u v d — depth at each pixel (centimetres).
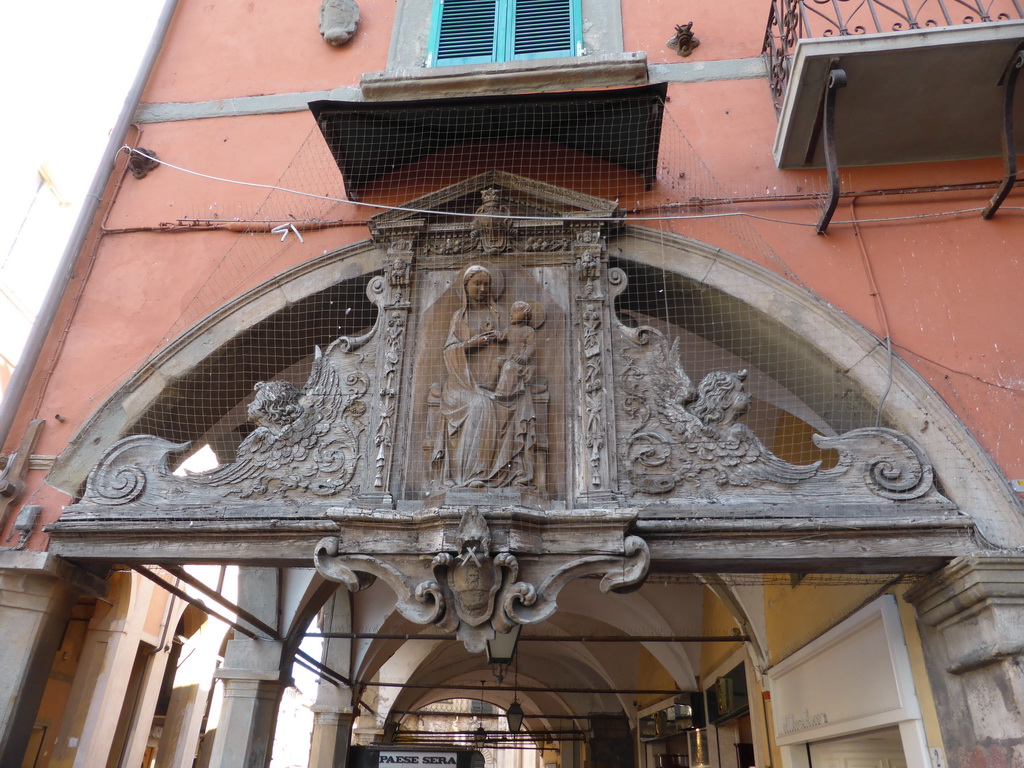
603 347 452
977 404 410
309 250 526
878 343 428
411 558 385
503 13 606
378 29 624
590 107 479
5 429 470
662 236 485
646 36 585
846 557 373
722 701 812
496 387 444
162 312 518
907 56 418
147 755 1539
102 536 426
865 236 470
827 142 440
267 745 681
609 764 1352
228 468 443
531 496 409
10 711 400
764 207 491
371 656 999
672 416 429
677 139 532
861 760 501
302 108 590
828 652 529
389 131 512
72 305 522
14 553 422
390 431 439
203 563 434
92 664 1065
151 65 615
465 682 1842
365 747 970
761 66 553
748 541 384
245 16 647
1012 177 433
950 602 369
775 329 457
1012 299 436
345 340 473
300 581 725
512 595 364
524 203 505
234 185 562
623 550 371
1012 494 379
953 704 376
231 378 528
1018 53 409
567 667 1541
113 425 479
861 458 401
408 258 492
